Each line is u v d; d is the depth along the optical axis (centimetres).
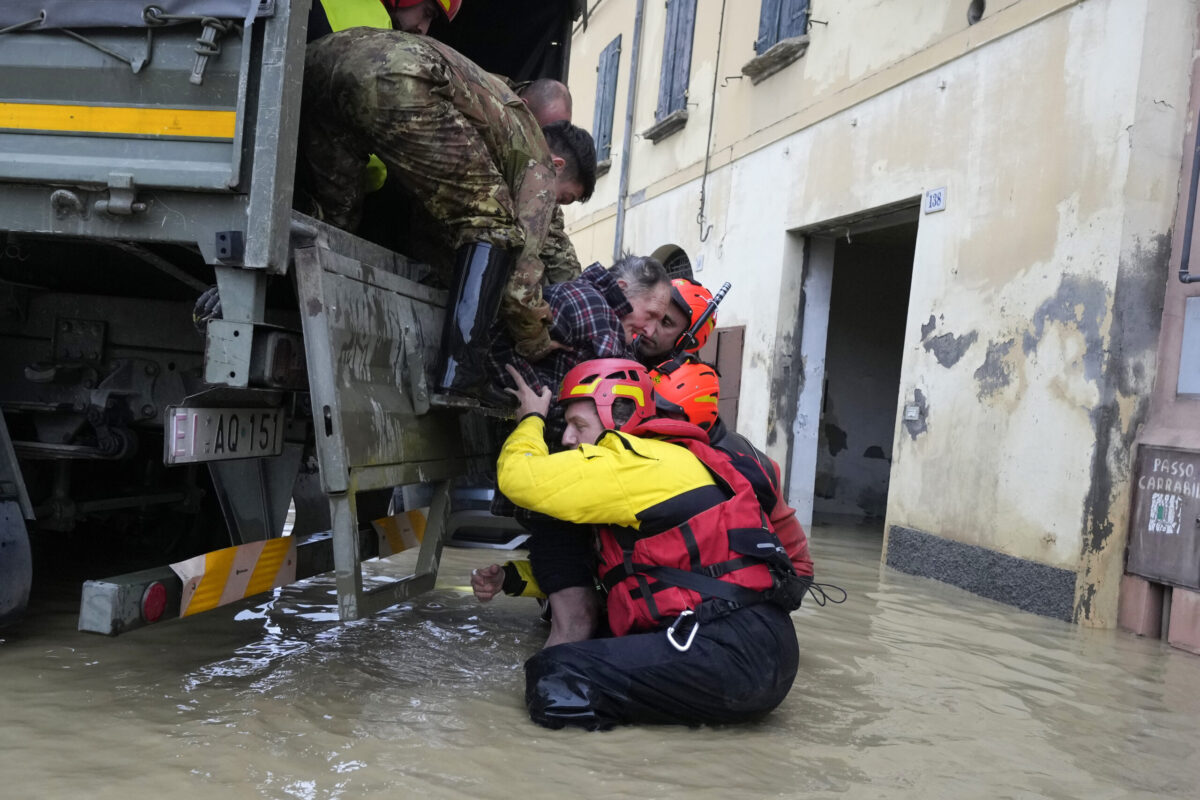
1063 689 376
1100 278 527
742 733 288
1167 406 512
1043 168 581
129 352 359
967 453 621
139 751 234
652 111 1302
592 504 286
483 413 363
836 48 849
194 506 434
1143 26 517
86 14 264
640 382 311
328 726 262
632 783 240
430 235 382
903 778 261
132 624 249
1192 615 470
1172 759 299
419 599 443
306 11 265
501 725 275
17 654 304
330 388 268
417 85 287
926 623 486
